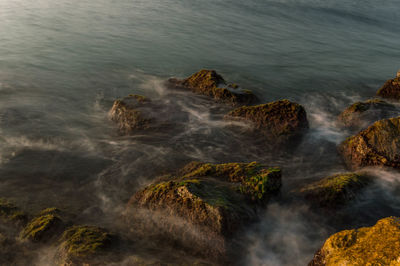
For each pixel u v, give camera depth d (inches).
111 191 351.3
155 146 446.9
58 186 354.6
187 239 262.1
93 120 523.5
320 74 864.3
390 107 538.3
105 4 1519.4
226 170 331.3
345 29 1499.8
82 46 929.5
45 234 262.1
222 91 578.9
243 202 289.6
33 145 435.2
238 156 433.1
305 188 344.2
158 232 274.8
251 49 1053.8
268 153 442.3
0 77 671.1
